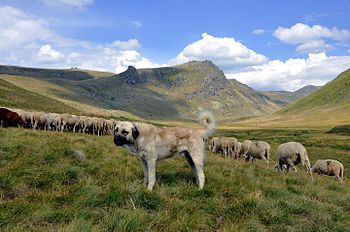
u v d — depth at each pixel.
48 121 10.63
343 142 24.55
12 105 21.53
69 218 2.29
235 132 44.59
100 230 2.15
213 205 2.84
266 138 31.16
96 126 11.66
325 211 3.22
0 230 2.03
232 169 4.32
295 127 67.62
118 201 2.65
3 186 2.81
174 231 2.31
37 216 2.25
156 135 3.27
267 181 4.19
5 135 5.50
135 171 3.72
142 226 2.27
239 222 2.60
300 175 6.67
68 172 3.31
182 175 3.70
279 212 2.89
